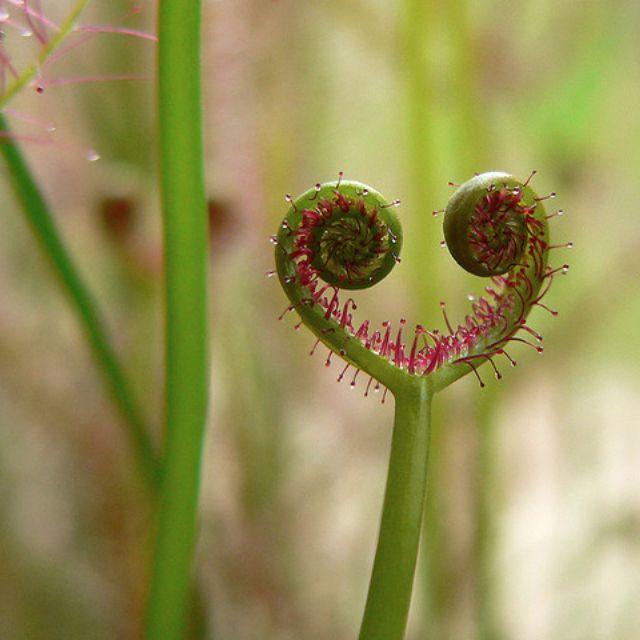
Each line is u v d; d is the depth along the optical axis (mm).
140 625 189
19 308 199
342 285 146
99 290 196
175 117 147
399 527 145
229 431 204
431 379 145
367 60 233
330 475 216
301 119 214
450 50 213
